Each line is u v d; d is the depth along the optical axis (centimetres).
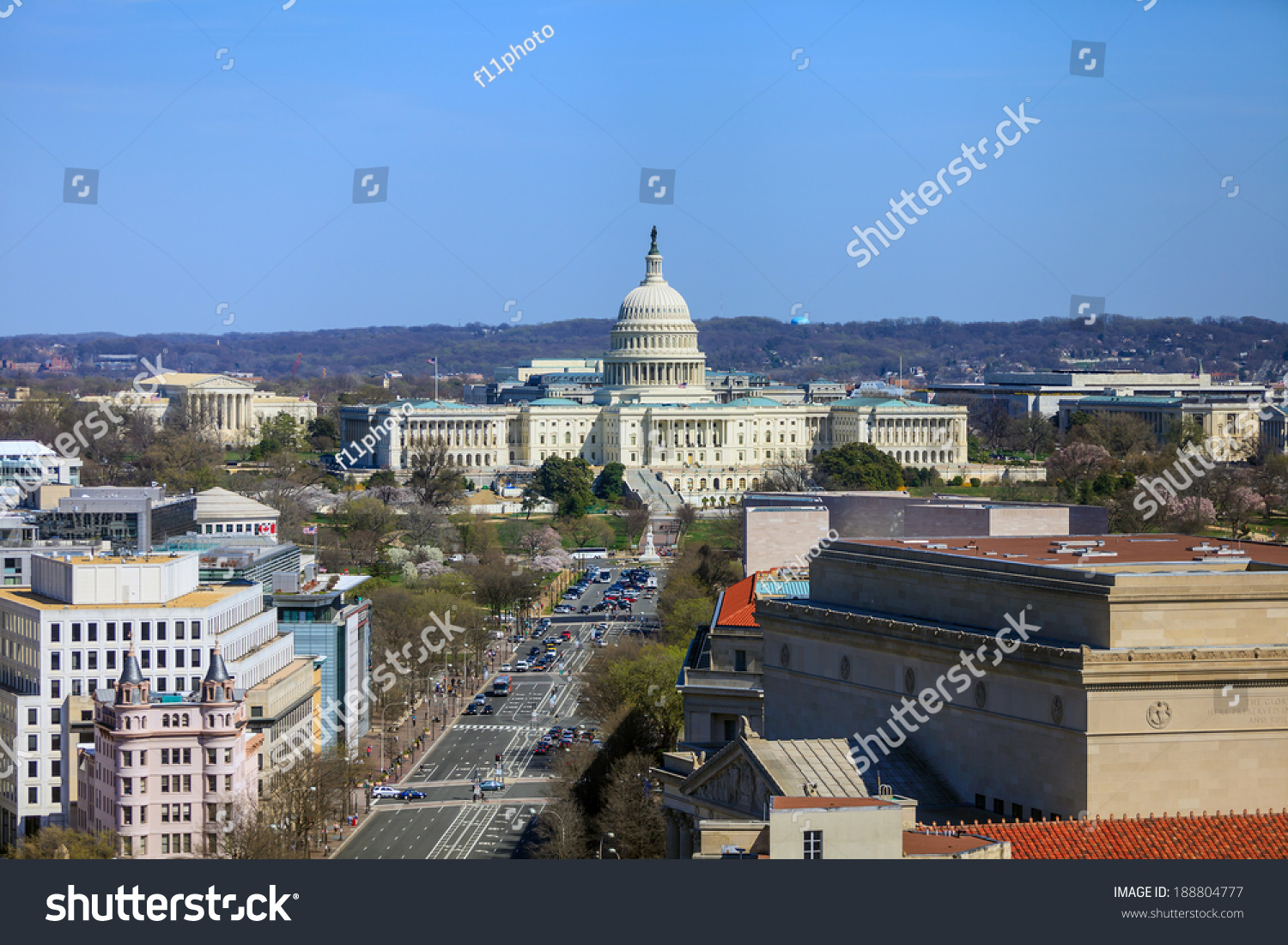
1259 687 19688
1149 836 17312
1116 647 19838
